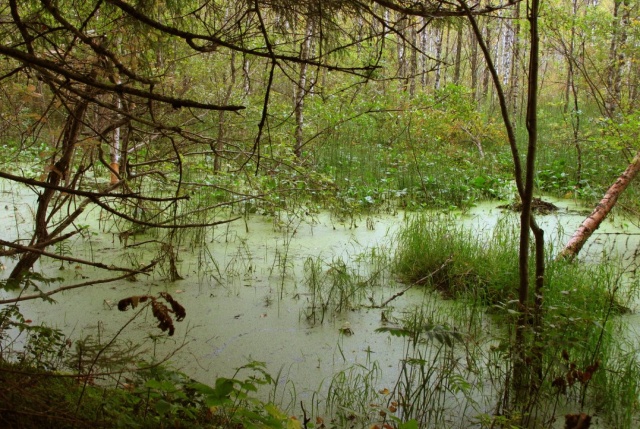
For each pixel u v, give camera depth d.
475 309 4.29
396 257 5.54
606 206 5.62
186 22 3.66
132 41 3.59
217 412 2.79
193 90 8.14
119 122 3.61
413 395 3.24
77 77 1.90
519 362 3.22
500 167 10.71
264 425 2.30
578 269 4.96
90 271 5.06
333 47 3.29
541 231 3.30
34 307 4.28
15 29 3.14
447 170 9.91
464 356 3.79
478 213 7.93
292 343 3.96
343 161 10.46
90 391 2.47
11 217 6.64
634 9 12.12
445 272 5.13
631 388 3.23
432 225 6.18
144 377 2.77
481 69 20.72
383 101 9.69
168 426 2.42
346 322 4.29
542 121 15.45
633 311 4.49
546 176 9.59
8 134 8.52
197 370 3.55
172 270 4.94
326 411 3.19
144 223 2.23
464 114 11.13
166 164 6.50
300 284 5.02
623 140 7.95
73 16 3.54
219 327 4.16
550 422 3.01
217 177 7.54
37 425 2.16
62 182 4.71
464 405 3.29
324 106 8.87
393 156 10.67
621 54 12.61
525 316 3.28
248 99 8.11
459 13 2.69
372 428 2.96
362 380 3.51
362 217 7.50
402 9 2.60
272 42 3.91
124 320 4.16
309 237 6.48
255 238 6.34
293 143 8.65
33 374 2.14
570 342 3.09
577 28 10.04
